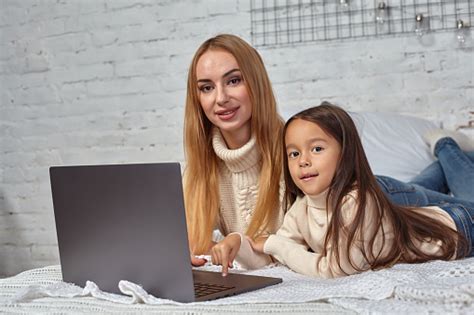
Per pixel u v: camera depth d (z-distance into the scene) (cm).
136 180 105
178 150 320
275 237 141
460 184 217
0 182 353
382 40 283
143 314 97
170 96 320
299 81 295
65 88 339
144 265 108
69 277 123
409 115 280
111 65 330
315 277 130
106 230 112
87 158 336
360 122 241
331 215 129
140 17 324
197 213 163
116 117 330
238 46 156
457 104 274
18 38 347
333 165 129
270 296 100
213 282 117
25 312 107
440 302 89
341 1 286
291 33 296
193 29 314
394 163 228
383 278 97
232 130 156
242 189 164
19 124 349
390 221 128
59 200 120
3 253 353
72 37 337
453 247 134
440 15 275
